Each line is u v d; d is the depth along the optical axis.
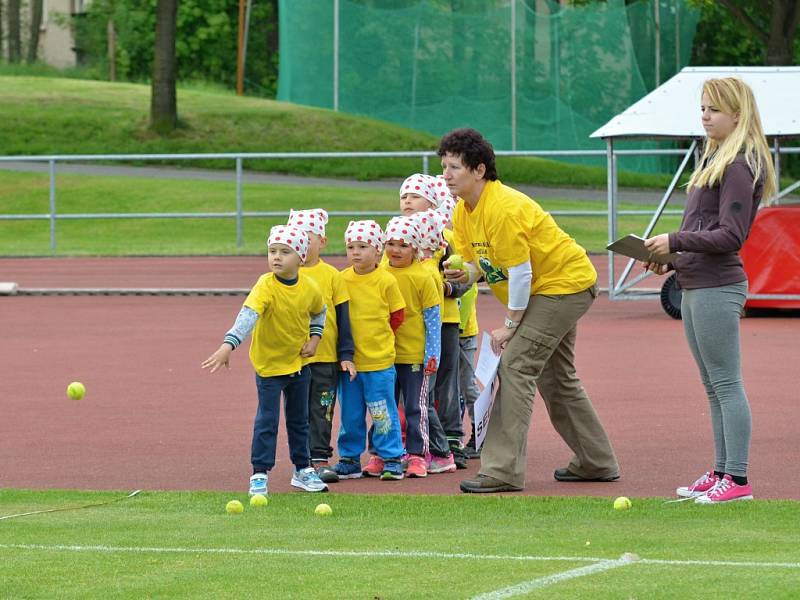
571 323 19.44
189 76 146.12
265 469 19.09
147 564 14.48
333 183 91.94
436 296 20.77
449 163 19.00
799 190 82.62
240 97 111.69
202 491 19.33
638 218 73.94
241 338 18.56
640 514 17.31
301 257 19.12
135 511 17.81
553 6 105.00
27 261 63.66
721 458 18.67
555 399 20.02
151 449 22.73
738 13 90.88
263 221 75.94
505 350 19.45
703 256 17.95
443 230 21.44
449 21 103.00
